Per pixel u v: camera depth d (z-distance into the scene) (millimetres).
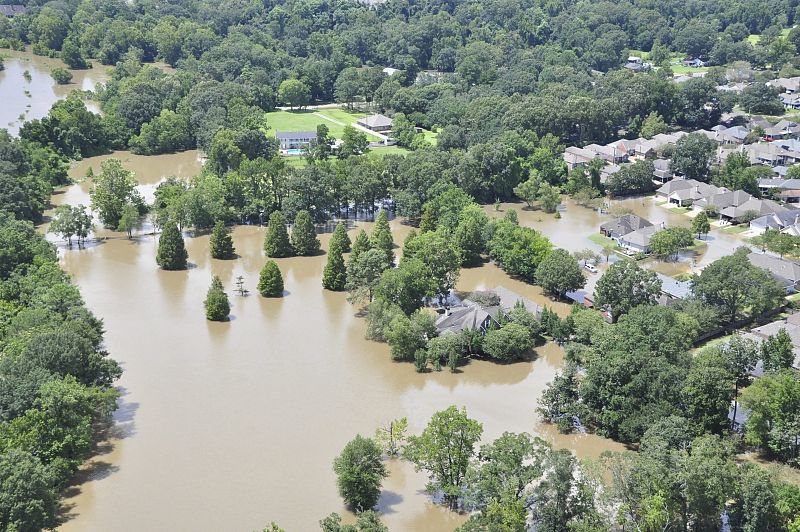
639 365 166250
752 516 127938
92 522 139875
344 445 163125
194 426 168750
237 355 199125
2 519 122500
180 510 143250
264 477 152750
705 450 134125
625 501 131625
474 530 126312
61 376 160625
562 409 171875
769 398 156875
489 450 138250
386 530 125875
